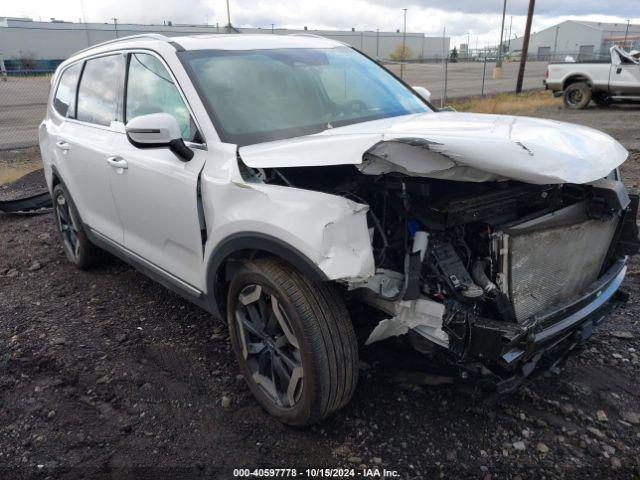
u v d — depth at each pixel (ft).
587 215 9.23
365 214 7.88
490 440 9.07
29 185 29.60
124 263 17.11
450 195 8.50
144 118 9.41
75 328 13.04
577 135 9.23
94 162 13.08
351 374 8.67
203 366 11.36
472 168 7.64
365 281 7.84
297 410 8.99
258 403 10.16
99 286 15.48
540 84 88.79
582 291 9.39
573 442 9.00
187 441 9.32
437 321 7.88
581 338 9.26
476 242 8.74
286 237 8.07
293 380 8.95
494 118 10.72
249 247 8.80
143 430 9.61
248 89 10.98
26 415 10.04
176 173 10.28
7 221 22.61
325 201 7.95
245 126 10.21
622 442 8.98
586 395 10.05
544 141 8.42
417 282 7.89
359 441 9.16
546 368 9.09
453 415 9.64
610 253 10.18
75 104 14.96
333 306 8.41
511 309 8.22
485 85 85.92
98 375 11.12
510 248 8.00
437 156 7.59
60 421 9.86
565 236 8.71
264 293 9.02
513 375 8.32
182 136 10.53
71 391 10.65
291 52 12.66
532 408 9.78
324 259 7.68
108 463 8.87
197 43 11.71
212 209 9.46
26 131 48.55
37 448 9.25
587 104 55.62
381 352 9.86
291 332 8.63
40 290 15.40
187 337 12.49
